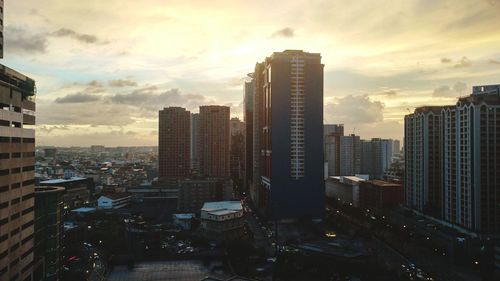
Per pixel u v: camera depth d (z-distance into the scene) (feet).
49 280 492.95
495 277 565.94
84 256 636.48
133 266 582.76
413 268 599.57
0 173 334.44
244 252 645.51
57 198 508.12
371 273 546.67
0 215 333.83
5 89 350.43
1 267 334.85
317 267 558.56
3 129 340.39
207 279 381.19
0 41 356.59
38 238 479.00
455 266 633.20
